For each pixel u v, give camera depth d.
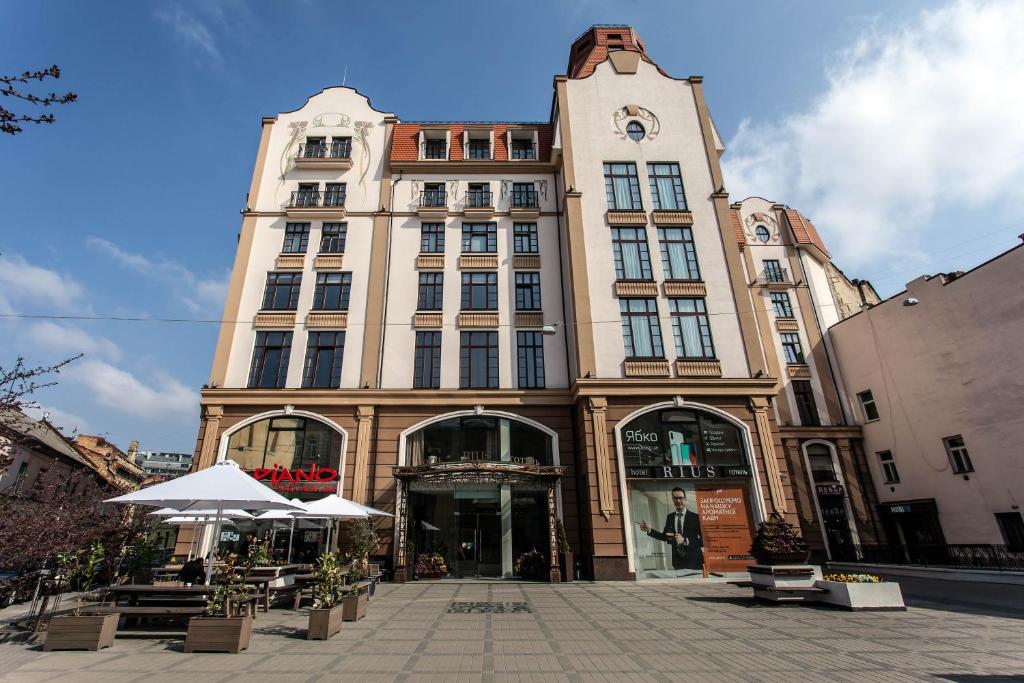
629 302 20.47
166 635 8.88
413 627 9.59
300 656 7.46
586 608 11.69
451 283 22.00
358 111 24.89
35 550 9.08
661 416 18.84
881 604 11.05
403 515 17.92
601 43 27.42
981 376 20.31
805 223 30.89
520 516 18.77
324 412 19.64
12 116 5.20
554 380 20.55
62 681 6.21
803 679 6.25
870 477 25.17
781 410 25.97
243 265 21.91
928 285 22.56
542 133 25.30
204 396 19.56
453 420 19.84
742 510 17.86
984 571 16.81
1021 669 6.62
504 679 6.36
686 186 22.45
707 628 9.33
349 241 22.50
